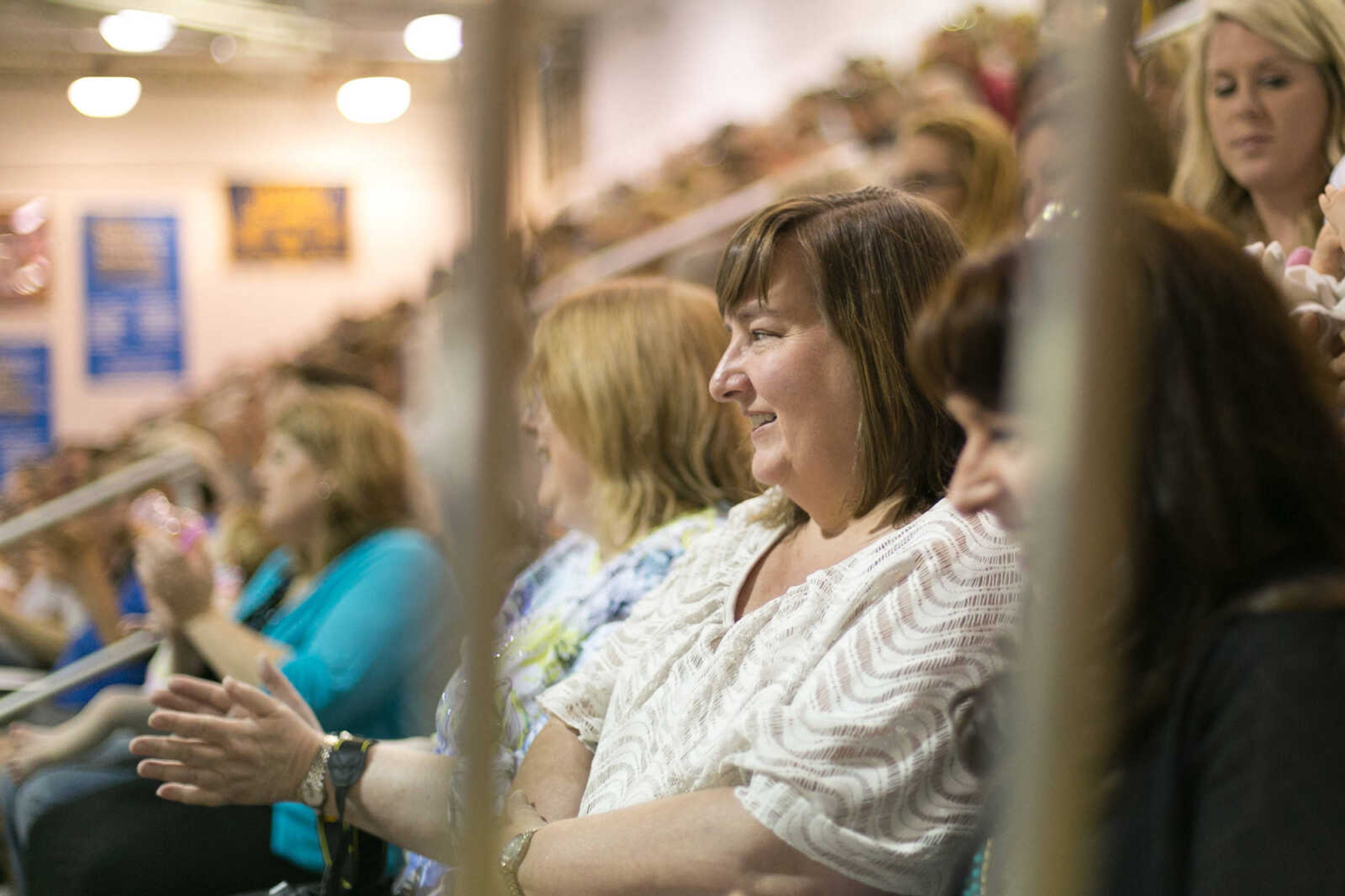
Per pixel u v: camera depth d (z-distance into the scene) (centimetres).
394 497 228
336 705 201
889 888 93
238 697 127
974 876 86
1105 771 68
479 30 43
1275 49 129
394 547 214
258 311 581
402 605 206
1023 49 353
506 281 43
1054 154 113
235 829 202
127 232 567
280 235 579
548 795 122
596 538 162
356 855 131
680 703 111
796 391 110
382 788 125
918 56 384
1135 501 69
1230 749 64
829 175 355
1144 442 69
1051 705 43
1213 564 67
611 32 540
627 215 439
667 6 534
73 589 303
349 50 512
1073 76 44
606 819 102
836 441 110
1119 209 43
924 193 181
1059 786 43
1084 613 43
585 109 540
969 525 99
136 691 264
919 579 98
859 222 109
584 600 150
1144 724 68
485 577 44
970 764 91
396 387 461
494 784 44
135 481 311
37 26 498
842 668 97
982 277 72
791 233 111
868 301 108
